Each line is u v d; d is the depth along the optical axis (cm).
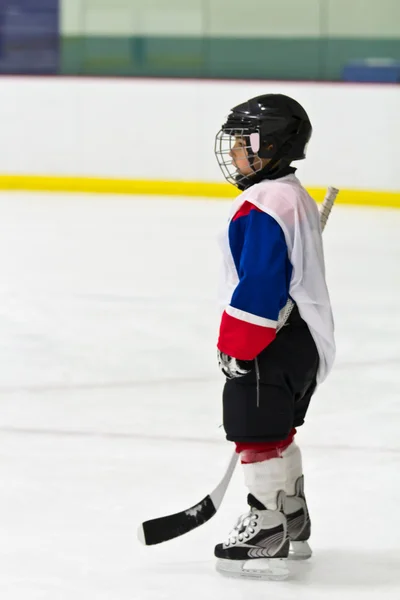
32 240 2225
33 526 758
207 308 1578
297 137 633
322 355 645
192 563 692
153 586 656
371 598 642
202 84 2908
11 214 2597
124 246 2169
